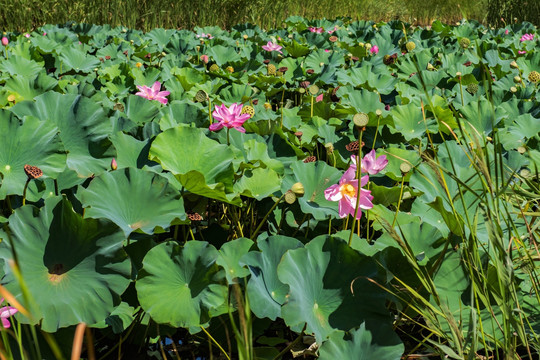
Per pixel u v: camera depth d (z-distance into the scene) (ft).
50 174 7.75
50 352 6.46
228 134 9.07
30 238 6.39
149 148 8.89
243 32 27.94
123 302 7.11
